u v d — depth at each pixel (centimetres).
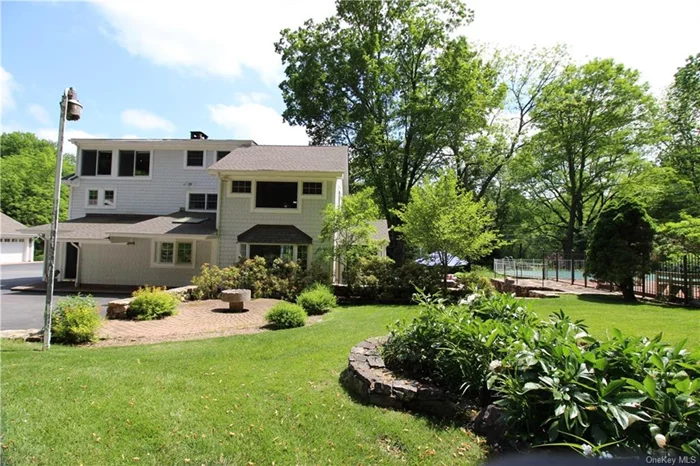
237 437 314
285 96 2517
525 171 2898
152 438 310
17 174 3791
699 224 1240
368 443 306
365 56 2214
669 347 258
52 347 641
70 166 4416
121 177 1841
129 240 1557
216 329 809
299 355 562
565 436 219
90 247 1673
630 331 655
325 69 2373
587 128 2580
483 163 2536
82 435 311
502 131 2505
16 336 717
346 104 2412
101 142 1820
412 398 363
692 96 2392
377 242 1464
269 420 345
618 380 215
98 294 1447
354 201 1395
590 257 1191
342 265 1586
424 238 1341
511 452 255
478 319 378
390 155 2381
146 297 920
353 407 371
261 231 1512
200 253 1656
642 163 2556
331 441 309
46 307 631
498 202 3572
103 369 486
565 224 3425
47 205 3881
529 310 417
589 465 190
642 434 204
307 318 933
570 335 303
